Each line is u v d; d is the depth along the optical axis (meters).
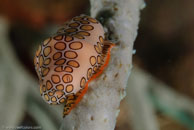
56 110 0.23
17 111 0.21
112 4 0.14
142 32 0.33
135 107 0.22
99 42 0.13
